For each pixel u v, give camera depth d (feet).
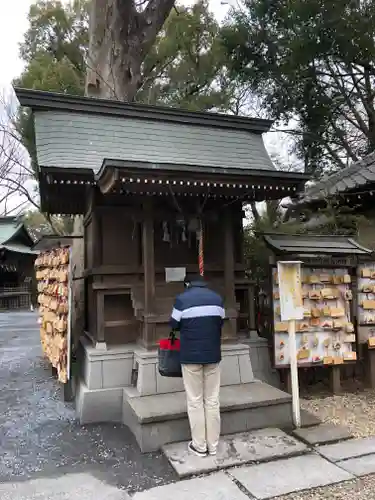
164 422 11.72
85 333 18.19
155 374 13.74
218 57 42.83
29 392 18.01
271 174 14.02
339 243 18.78
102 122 18.25
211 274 16.94
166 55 42.86
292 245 17.49
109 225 15.94
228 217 16.07
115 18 26.61
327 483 9.59
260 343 16.93
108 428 13.47
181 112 19.98
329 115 41.96
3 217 84.48
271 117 43.91
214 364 11.14
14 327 44.70
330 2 34.32
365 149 43.65
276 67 40.60
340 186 24.47
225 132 20.56
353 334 16.84
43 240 20.57
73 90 38.11
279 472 10.13
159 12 28.50
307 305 16.38
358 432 12.66
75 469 10.67
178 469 10.20
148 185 13.15
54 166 13.93
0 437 12.89
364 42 35.53
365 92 43.37
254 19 40.16
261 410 12.79
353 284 17.76
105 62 26.89
